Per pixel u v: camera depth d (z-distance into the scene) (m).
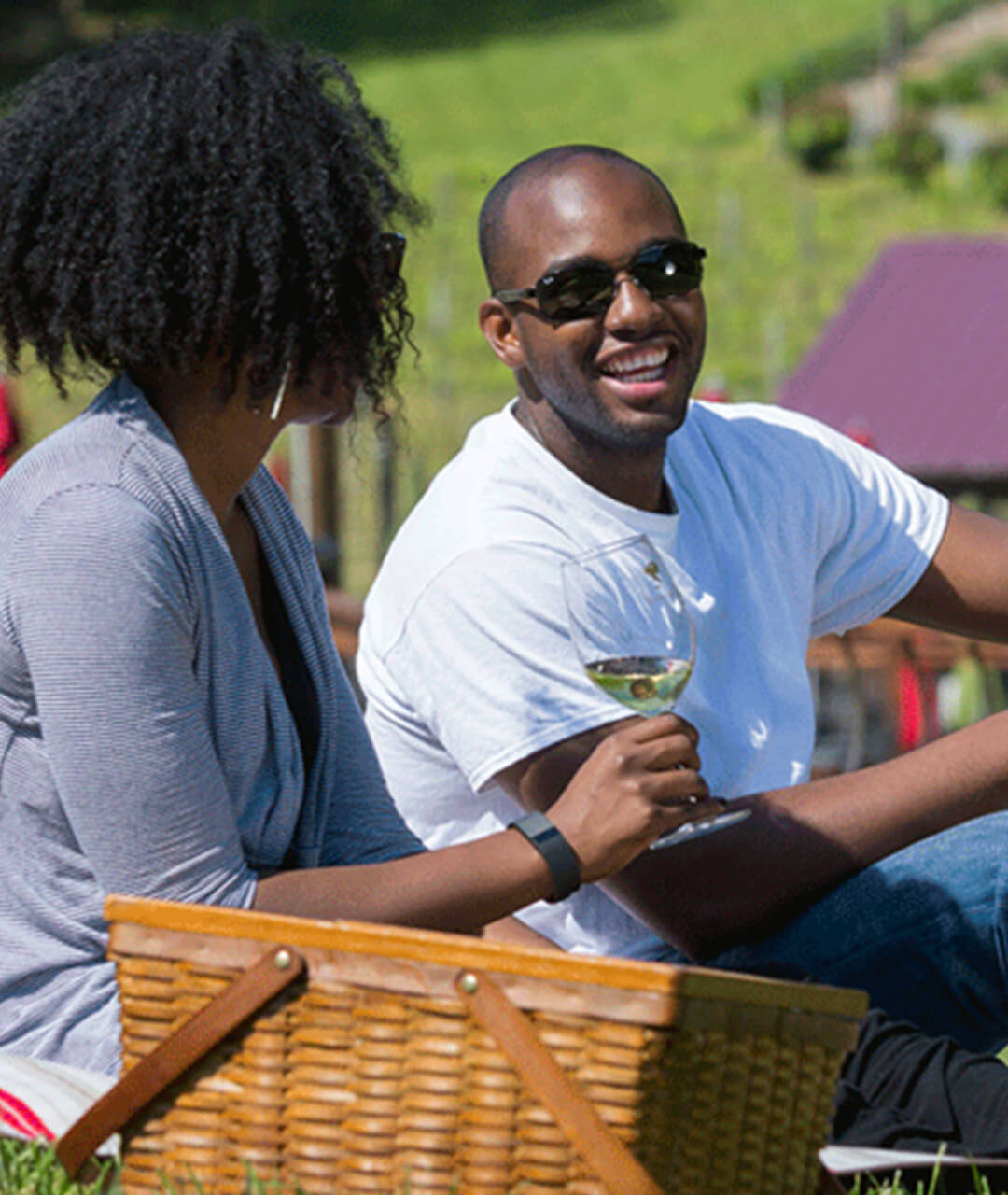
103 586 4.82
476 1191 4.15
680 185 81.88
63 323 5.12
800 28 113.81
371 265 5.20
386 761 6.57
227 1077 4.25
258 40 5.25
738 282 65.12
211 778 4.96
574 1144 4.08
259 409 5.24
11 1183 4.50
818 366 22.42
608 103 100.62
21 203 5.09
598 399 6.17
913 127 85.12
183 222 5.00
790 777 6.43
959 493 20.52
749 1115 4.18
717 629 6.36
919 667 15.52
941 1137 5.28
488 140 95.00
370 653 6.57
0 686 5.00
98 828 4.86
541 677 6.05
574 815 4.96
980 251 23.67
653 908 5.92
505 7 123.75
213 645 5.09
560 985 4.11
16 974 5.14
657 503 6.44
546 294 6.12
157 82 5.12
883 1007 5.82
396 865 4.99
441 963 4.13
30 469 5.03
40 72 5.28
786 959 5.90
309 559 5.75
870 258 69.56
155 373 5.25
